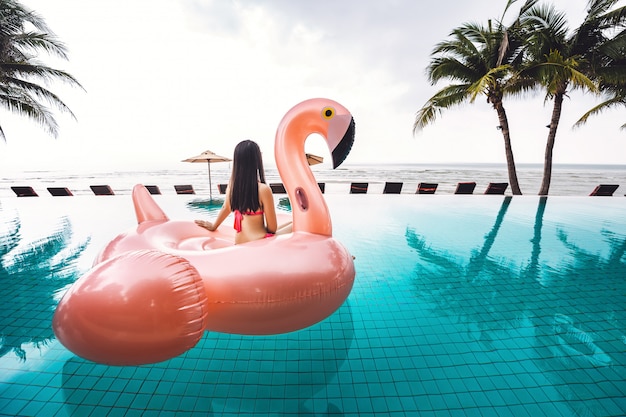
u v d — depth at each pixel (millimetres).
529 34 10156
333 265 1832
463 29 11211
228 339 2244
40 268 3803
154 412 1604
